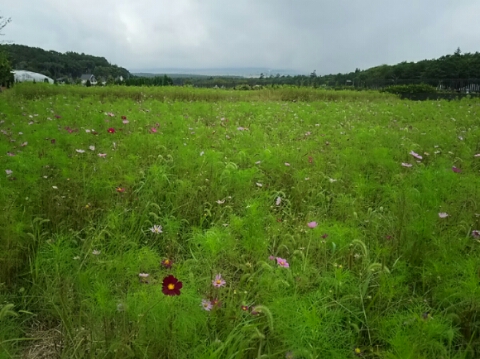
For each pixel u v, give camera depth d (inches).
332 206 135.4
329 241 99.7
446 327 66.5
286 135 265.7
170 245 105.8
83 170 142.5
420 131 268.1
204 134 235.0
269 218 115.3
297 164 179.0
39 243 96.9
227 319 71.6
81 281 77.6
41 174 140.3
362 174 160.4
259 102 568.4
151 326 66.4
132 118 289.3
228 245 93.2
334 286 81.7
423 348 62.9
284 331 66.3
